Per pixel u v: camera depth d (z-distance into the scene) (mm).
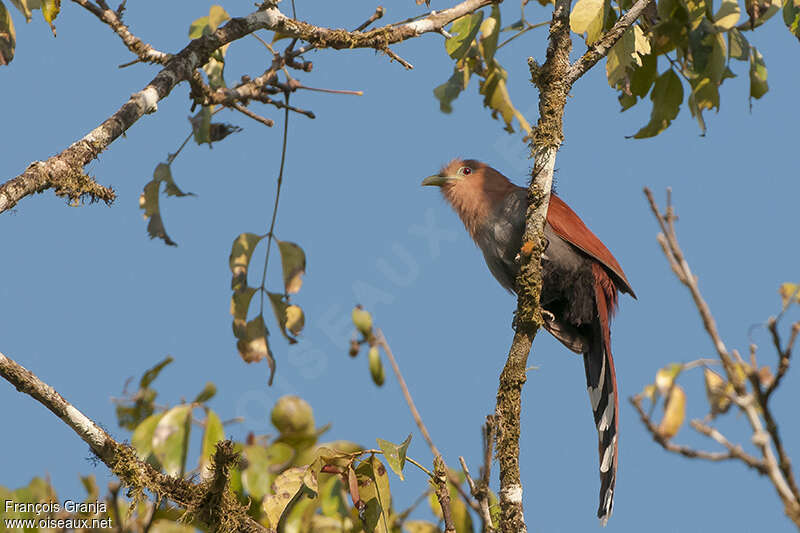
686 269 5969
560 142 8656
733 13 9086
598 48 8727
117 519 7266
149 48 9023
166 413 7629
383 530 7660
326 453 7781
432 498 8297
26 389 7234
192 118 9422
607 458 9781
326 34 9664
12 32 7980
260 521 8227
